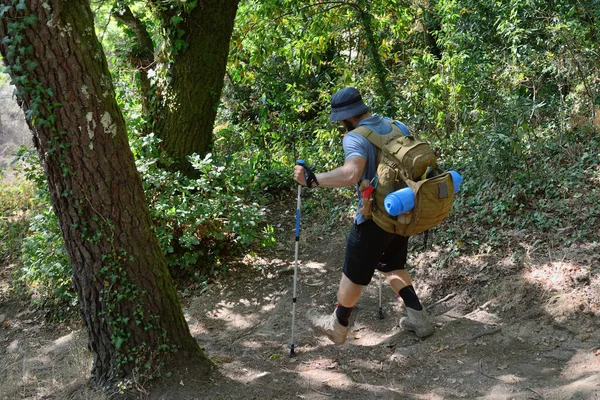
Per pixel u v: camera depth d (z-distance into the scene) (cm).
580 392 312
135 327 374
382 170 355
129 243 364
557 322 399
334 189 723
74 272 377
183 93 625
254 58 820
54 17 316
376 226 365
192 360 388
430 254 525
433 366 376
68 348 492
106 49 700
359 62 871
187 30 614
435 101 723
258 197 704
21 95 331
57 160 345
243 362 414
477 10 827
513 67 687
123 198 359
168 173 584
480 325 416
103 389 382
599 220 502
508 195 565
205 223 588
